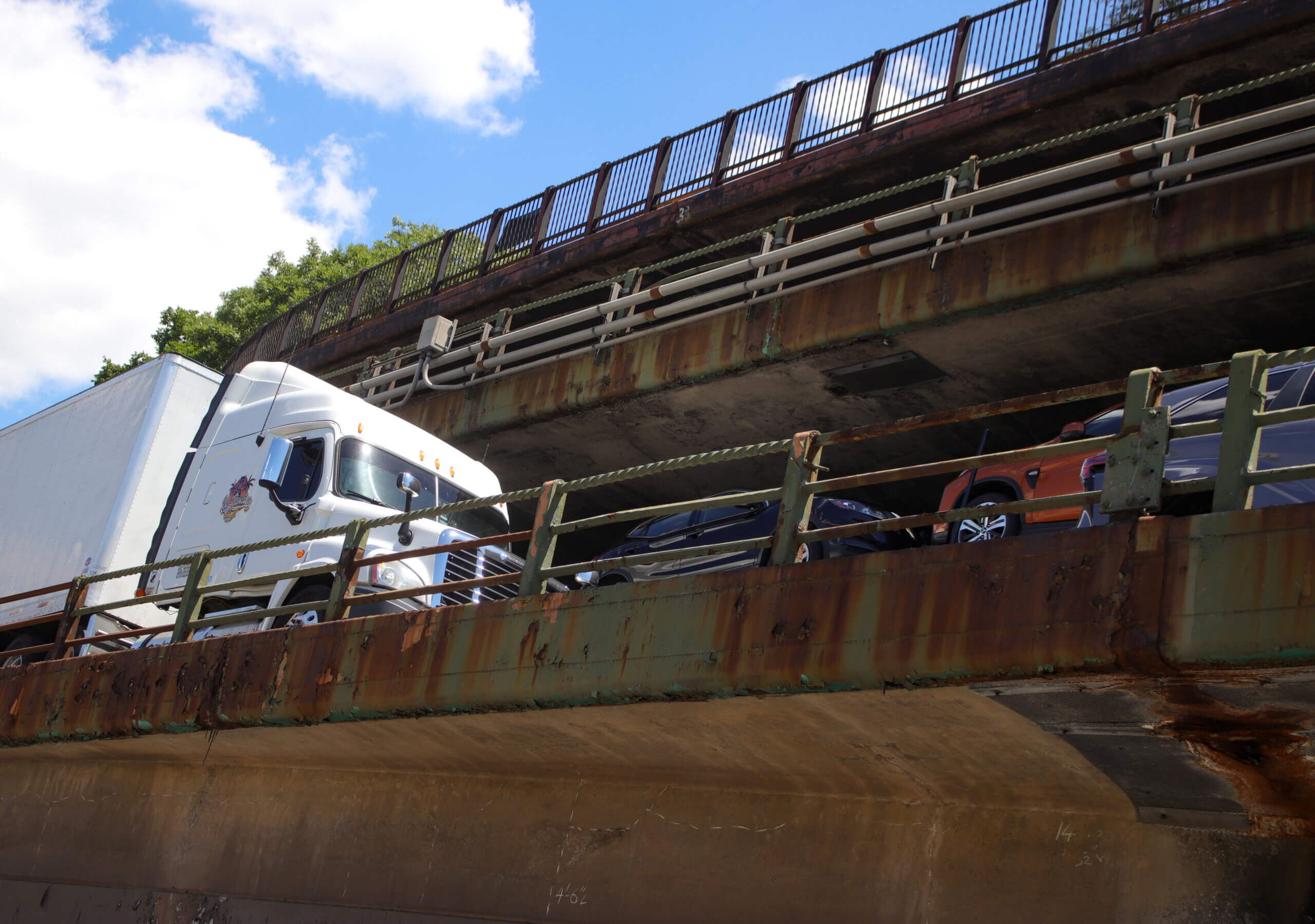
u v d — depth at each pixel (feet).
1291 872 23.40
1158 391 22.24
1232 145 49.03
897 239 48.11
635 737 30.58
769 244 53.98
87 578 47.34
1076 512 30.73
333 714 34.19
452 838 36.86
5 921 47.24
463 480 49.03
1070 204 47.37
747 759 29.89
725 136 65.31
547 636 29.91
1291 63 46.16
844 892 28.84
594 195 71.82
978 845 27.43
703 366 55.52
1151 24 48.96
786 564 26.11
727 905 30.58
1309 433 25.12
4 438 63.72
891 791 28.94
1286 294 42.65
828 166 58.23
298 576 39.17
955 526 34.14
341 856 39.06
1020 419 55.77
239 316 155.74
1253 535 19.49
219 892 41.63
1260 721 21.33
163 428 52.21
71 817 48.08
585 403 60.90
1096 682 21.35
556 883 33.94
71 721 42.96
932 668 22.63
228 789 43.52
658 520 43.50
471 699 30.83
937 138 54.44
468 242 81.35
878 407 56.34
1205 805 24.64
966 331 48.55
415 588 34.47
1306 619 18.45
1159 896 24.68
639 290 61.05
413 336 82.43
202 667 38.99
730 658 25.94
